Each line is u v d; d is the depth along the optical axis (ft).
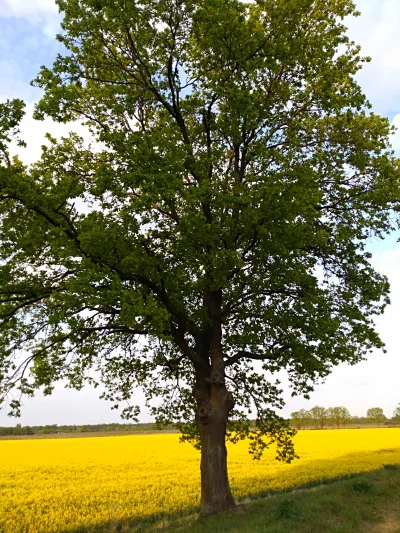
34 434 317.63
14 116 34.19
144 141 37.50
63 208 38.04
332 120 45.68
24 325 39.11
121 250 35.58
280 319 41.83
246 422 51.70
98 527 46.06
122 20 39.42
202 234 36.01
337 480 64.08
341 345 39.45
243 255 41.01
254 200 37.04
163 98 44.62
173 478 75.72
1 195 34.50
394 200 43.32
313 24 46.52
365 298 46.75
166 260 41.09
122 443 180.75
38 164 43.32
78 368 46.09
